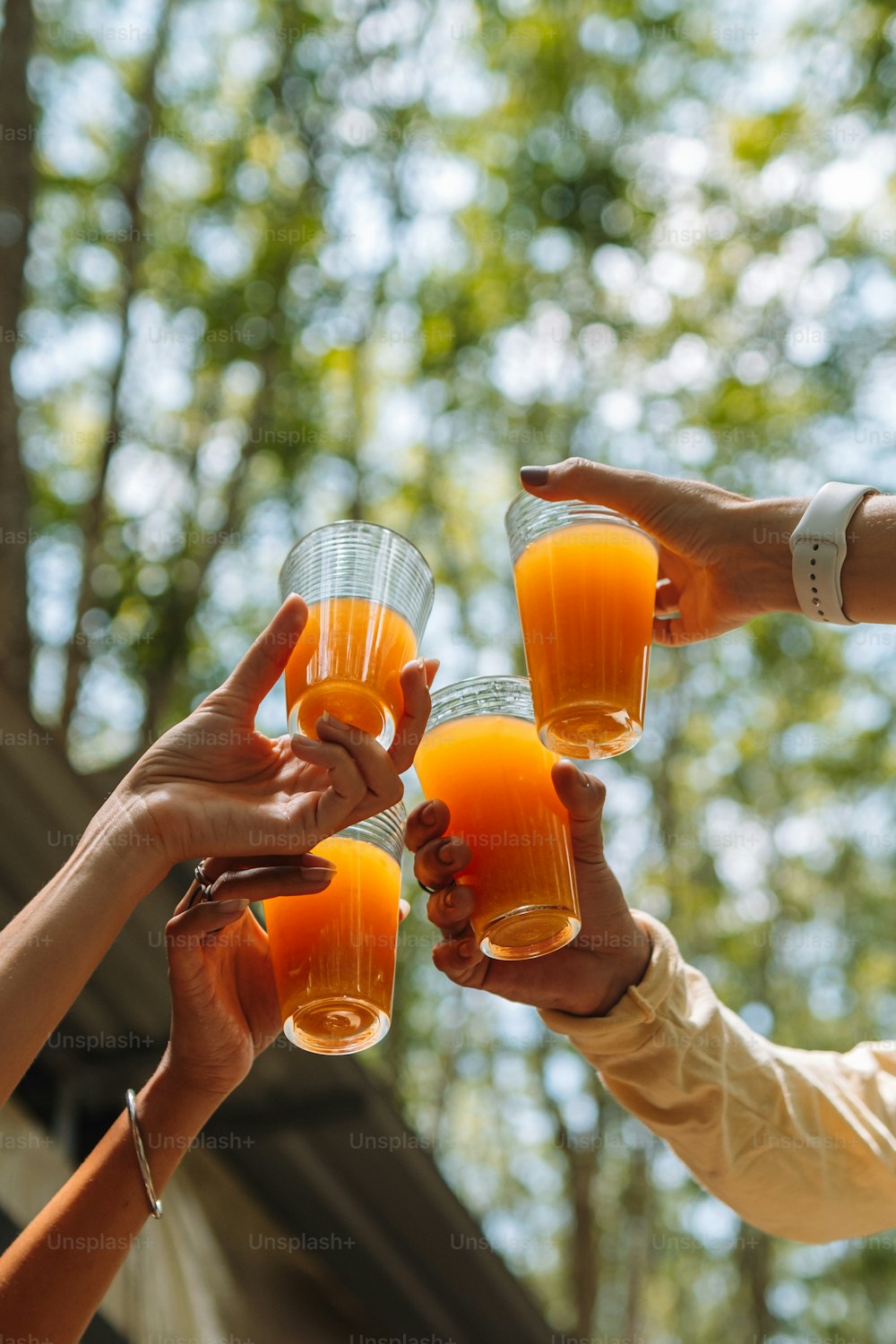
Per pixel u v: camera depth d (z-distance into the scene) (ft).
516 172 29.68
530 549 5.58
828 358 30.66
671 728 32.50
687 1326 36.06
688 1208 34.83
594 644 5.27
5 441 18.42
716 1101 5.85
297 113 26.76
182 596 24.00
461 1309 18.56
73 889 4.58
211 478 25.95
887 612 5.43
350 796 4.52
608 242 29.73
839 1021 33.94
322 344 27.37
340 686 4.91
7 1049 4.32
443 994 31.96
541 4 29.43
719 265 30.83
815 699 33.40
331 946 5.29
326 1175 16.24
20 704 11.00
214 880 5.13
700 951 32.53
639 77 30.17
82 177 25.40
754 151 30.22
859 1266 34.99
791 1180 5.91
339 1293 18.12
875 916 33.68
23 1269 4.99
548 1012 5.86
